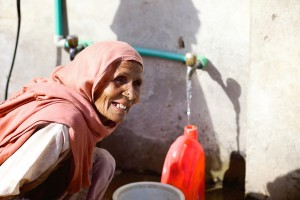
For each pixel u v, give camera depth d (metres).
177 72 2.78
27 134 1.66
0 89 3.22
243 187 2.80
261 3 2.33
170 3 2.70
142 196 2.15
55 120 1.65
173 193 2.12
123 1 2.80
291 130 2.45
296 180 2.50
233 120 2.73
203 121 2.81
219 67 2.68
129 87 1.75
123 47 1.78
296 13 2.28
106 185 2.12
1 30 3.12
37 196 1.89
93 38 2.93
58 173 1.84
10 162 1.66
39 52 3.08
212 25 2.64
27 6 3.02
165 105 2.87
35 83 1.92
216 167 2.86
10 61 3.16
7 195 1.65
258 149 2.54
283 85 2.40
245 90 2.65
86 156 1.78
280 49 2.35
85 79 1.76
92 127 1.76
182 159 2.43
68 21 2.95
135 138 2.99
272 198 2.58
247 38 2.58
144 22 2.79
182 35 2.72
